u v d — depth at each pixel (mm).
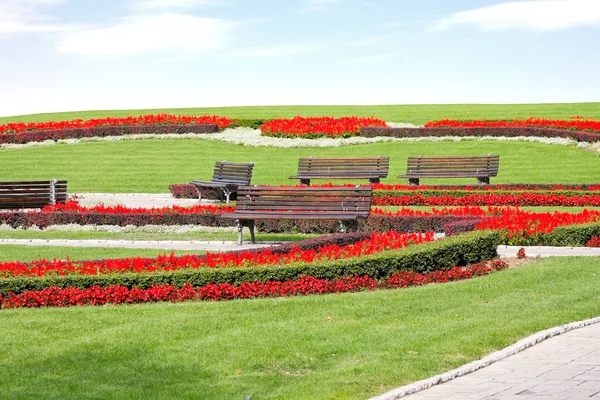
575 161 30234
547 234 15945
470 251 13562
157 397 7109
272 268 11680
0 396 7098
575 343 8875
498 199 23078
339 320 9820
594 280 12156
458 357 8281
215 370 7906
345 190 17016
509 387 7344
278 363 8117
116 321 9820
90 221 19844
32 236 18938
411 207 23047
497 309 10352
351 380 7500
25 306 10992
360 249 12930
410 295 11273
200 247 17031
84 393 7191
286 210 17969
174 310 10438
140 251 16266
